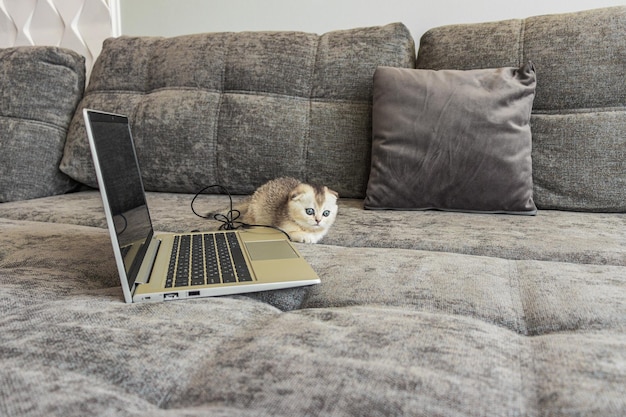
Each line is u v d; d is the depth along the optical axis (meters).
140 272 0.78
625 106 1.36
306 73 1.66
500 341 0.58
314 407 0.43
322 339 0.56
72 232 1.13
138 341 0.56
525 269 0.84
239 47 1.71
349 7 1.95
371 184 1.43
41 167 1.71
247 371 0.50
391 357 0.52
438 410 0.43
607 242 0.99
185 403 0.47
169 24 2.20
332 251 1.00
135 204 0.90
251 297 0.77
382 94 1.45
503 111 1.34
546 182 1.40
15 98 1.73
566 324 0.63
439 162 1.35
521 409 0.44
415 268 0.84
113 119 0.90
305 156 1.61
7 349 0.54
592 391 0.45
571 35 1.42
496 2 1.80
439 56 1.58
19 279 0.80
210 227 1.21
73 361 0.52
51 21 2.33
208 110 1.68
